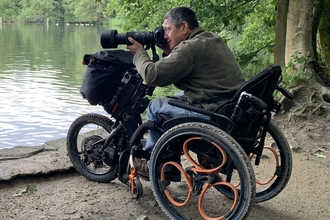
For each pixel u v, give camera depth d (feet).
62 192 11.75
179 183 12.41
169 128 10.06
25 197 11.41
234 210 9.29
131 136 11.33
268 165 14.11
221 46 10.02
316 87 20.40
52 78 57.11
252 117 9.36
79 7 237.25
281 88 10.30
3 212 10.57
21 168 12.65
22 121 35.32
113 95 11.23
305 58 21.01
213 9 24.57
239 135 9.68
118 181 12.53
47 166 12.90
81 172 12.55
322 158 15.15
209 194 11.87
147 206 11.06
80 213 10.61
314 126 18.56
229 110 9.50
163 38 10.25
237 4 25.41
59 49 97.81
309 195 12.08
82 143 12.40
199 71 9.77
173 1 33.24
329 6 24.49
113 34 10.40
